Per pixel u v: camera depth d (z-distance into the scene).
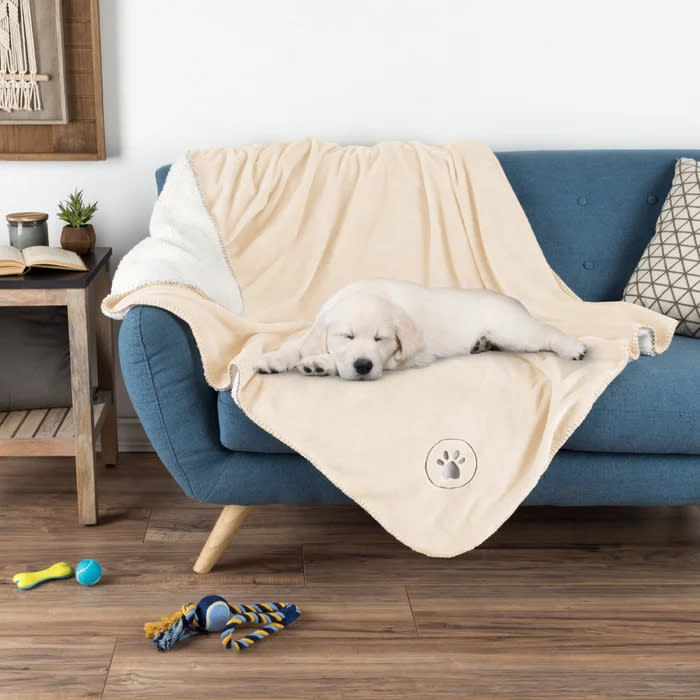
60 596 1.78
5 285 2.01
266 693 1.49
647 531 2.14
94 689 1.49
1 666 1.54
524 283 2.23
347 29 2.48
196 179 2.26
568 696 1.50
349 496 1.73
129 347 1.76
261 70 2.49
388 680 1.53
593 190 2.38
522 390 1.77
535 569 1.93
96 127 2.46
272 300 2.18
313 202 2.29
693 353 2.01
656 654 1.63
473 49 2.52
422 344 1.85
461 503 1.73
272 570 1.90
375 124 2.55
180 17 2.44
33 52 2.40
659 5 2.52
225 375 1.79
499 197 2.30
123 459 2.56
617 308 2.17
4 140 2.46
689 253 2.22
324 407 1.72
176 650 1.61
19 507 2.20
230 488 1.82
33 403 2.28
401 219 2.29
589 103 2.57
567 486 1.84
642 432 1.79
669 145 2.61
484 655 1.61
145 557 1.95
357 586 1.84
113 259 2.58
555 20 2.51
